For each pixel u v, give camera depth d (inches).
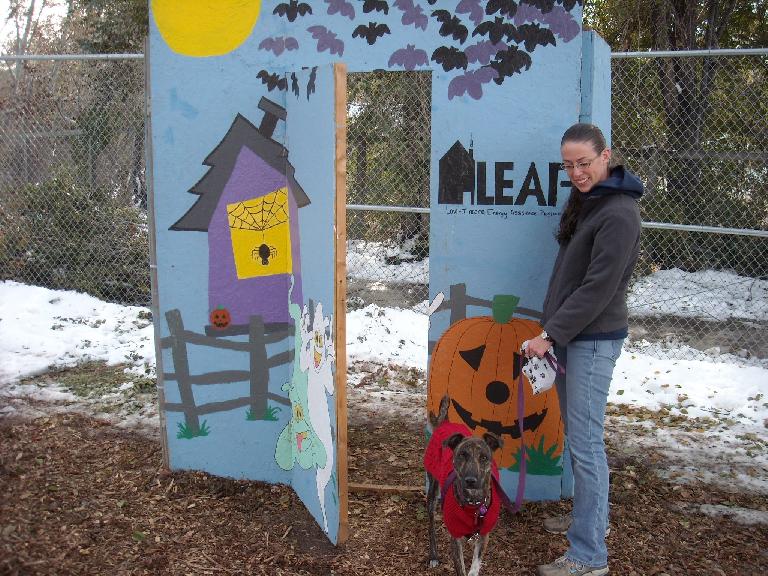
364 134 398.3
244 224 158.7
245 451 164.7
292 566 131.1
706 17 444.8
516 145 152.7
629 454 193.6
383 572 132.1
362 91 392.2
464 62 151.6
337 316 127.2
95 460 173.6
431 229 156.3
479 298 157.0
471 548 141.8
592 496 129.7
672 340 308.0
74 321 305.6
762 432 211.3
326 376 134.2
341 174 123.6
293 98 148.1
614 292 123.6
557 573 130.1
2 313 304.5
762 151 362.0
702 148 375.2
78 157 346.9
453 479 121.1
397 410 225.1
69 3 529.3
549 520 149.5
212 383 163.2
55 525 138.0
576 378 130.5
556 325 126.0
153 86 155.6
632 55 247.9
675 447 199.2
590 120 152.6
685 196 385.4
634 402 237.9
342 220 124.8
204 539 138.7
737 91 366.6
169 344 162.4
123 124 346.6
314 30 153.8
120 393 228.5
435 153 154.5
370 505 158.9
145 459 175.0
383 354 280.2
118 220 344.5
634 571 134.6
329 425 134.4
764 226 380.8
